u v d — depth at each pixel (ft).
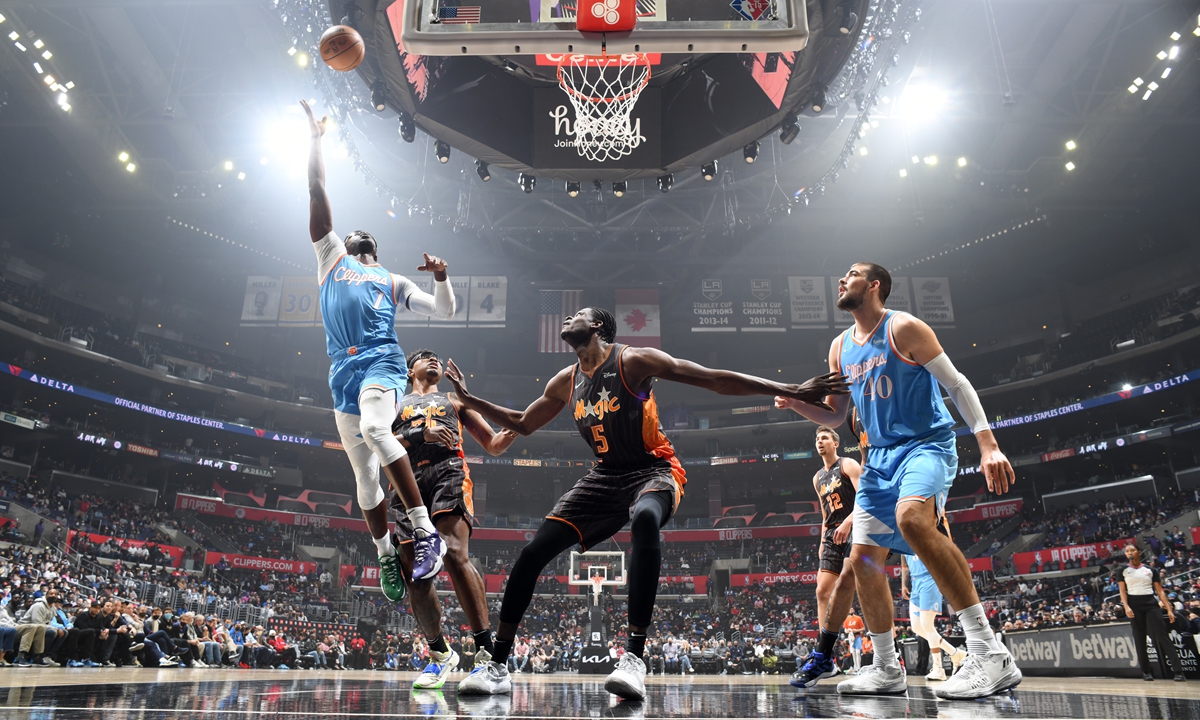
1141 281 120.88
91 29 77.87
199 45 81.10
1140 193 104.63
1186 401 104.99
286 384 132.36
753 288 120.78
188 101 88.99
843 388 9.66
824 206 109.60
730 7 15.08
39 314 101.50
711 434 134.82
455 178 97.96
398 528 12.82
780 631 96.48
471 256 120.16
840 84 66.90
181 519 109.09
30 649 37.81
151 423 116.06
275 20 73.87
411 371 13.94
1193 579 64.49
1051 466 114.62
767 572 119.65
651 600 9.14
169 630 47.98
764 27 14.64
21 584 55.52
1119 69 85.20
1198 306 106.73
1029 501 114.73
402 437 13.03
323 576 108.06
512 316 133.69
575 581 60.03
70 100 86.38
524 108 33.27
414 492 10.75
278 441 121.29
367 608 105.60
